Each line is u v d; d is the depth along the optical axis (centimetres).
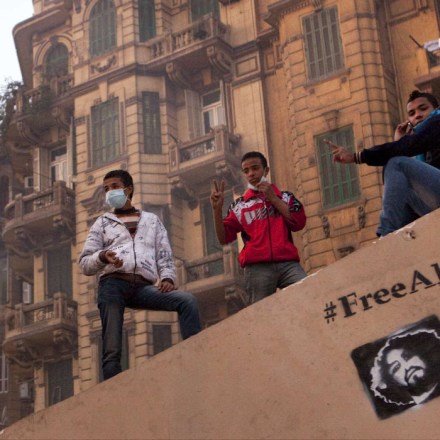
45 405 2297
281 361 434
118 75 2392
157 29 2422
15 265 2566
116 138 2342
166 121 2322
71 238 2406
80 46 2523
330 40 2072
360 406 405
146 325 2097
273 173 2122
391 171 468
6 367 2627
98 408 483
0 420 2519
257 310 448
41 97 2525
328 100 2023
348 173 1933
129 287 570
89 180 2367
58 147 2617
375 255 424
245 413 437
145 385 472
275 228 595
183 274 2080
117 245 582
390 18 2084
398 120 1997
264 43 2242
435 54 1997
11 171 2830
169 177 2216
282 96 2175
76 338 2275
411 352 401
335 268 432
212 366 454
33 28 2720
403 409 395
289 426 422
